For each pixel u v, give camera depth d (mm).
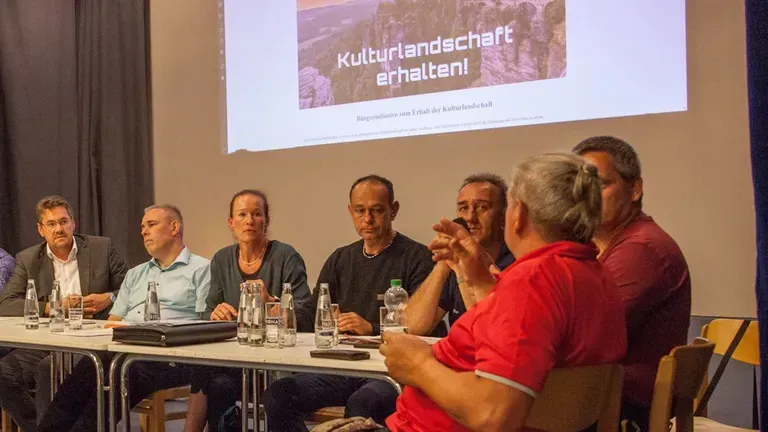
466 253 1969
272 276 3139
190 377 2957
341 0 4281
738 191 3264
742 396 3383
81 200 5066
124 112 4984
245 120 4570
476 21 3891
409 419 1587
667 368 1554
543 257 1443
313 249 4363
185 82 4770
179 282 3502
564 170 1495
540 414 1399
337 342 2295
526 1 3750
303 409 2490
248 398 2928
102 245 3869
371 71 4188
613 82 3531
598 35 3564
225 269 3215
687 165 3367
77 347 2428
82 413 2795
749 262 3246
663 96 3418
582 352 1414
